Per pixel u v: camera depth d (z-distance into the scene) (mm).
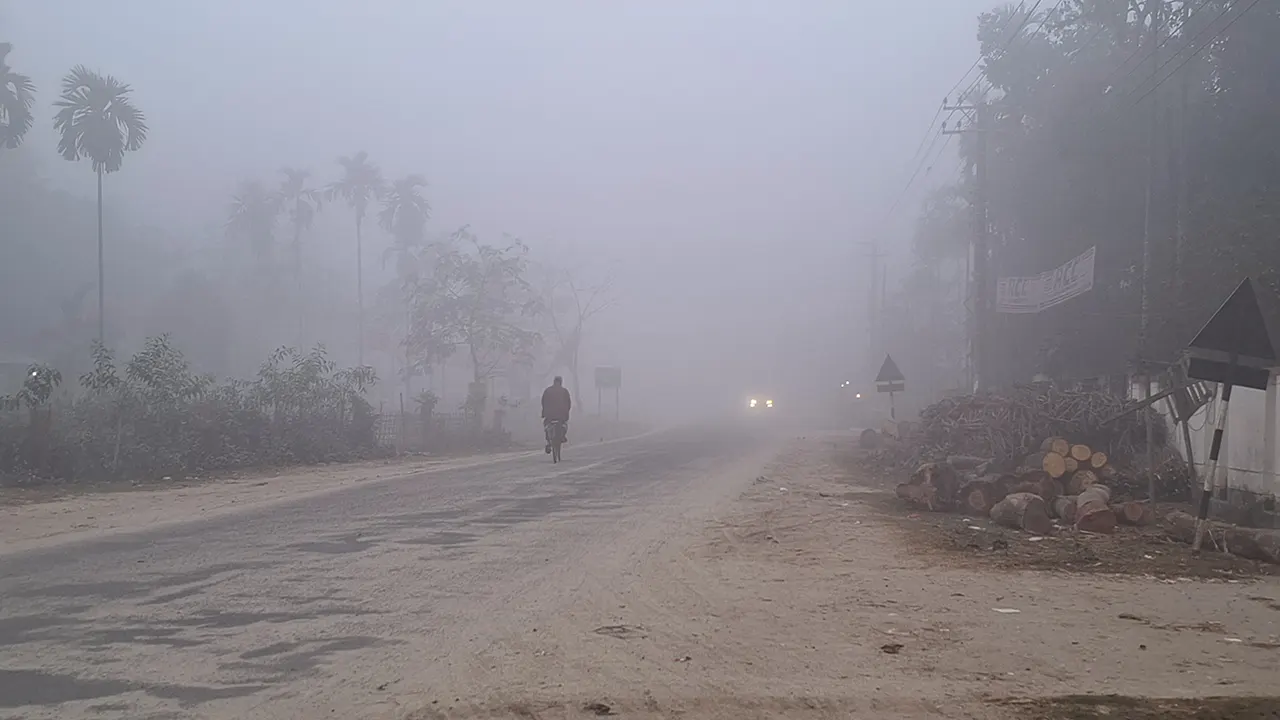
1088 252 25125
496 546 11812
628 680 6492
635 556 11289
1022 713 5922
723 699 6133
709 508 15719
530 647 7289
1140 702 6105
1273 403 13406
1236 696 6223
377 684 6352
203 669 6641
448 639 7504
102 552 11062
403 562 10664
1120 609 8750
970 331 39281
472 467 23594
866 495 17953
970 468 18344
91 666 6664
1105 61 29594
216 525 13273
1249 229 21141
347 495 16922
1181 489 16141
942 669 6805
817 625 8062
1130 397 20219
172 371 22766
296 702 5984
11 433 19562
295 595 8969
